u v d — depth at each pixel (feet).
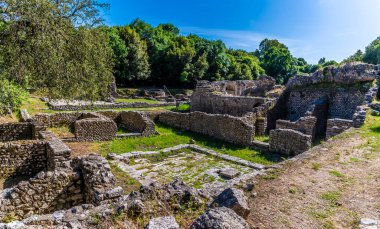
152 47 204.74
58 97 42.45
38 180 21.12
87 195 22.18
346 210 16.75
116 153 46.55
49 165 34.35
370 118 43.14
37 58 35.68
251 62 236.63
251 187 19.62
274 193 18.89
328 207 17.10
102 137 55.62
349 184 20.47
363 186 20.15
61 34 37.45
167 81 197.36
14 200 20.15
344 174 22.36
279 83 228.02
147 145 53.67
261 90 119.65
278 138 47.11
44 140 36.47
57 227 14.15
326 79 70.74
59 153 31.14
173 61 186.09
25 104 79.25
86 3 39.75
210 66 200.34
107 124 55.98
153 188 16.97
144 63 180.04
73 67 40.75
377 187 19.98
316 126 62.75
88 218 14.87
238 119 54.03
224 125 57.16
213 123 59.93
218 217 11.93
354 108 63.93
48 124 63.00
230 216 12.25
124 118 71.15
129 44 175.32
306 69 271.49
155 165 41.22
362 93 63.05
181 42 212.23
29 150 35.14
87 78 43.73
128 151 48.78
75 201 22.86
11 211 19.99
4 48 34.42
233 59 224.74
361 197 18.45
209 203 16.70
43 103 91.91
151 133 61.16
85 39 41.39
